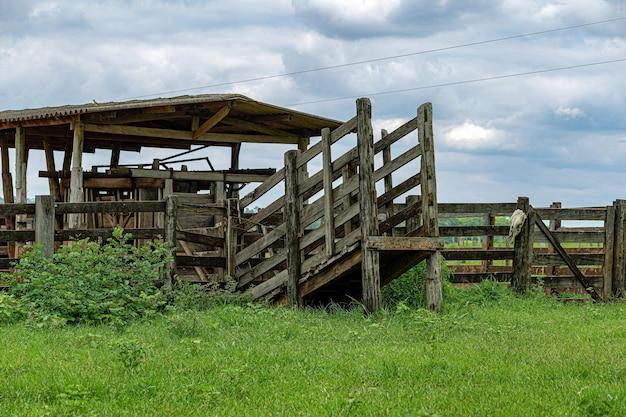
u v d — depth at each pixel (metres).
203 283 20.44
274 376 10.39
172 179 25.52
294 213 18.97
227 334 14.02
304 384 9.91
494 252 22.03
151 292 17.62
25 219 25.27
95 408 8.70
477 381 10.16
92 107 23.73
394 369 10.62
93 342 12.84
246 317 15.91
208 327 14.53
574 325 16.31
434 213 17.94
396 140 18.33
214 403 9.00
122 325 15.16
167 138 27.94
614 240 23.16
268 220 20.72
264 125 28.30
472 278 22.11
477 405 8.77
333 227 18.27
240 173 26.89
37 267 16.72
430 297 18.11
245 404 8.95
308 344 13.13
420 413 7.87
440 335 14.22
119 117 24.53
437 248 17.92
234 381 9.95
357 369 10.77
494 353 12.14
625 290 23.48
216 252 21.11
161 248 17.77
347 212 18.14
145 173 25.11
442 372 10.68
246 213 20.83
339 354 11.99
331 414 8.30
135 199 25.33
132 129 25.06
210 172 26.34
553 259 22.67
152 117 25.39
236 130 28.64
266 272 20.94
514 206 22.14
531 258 22.06
